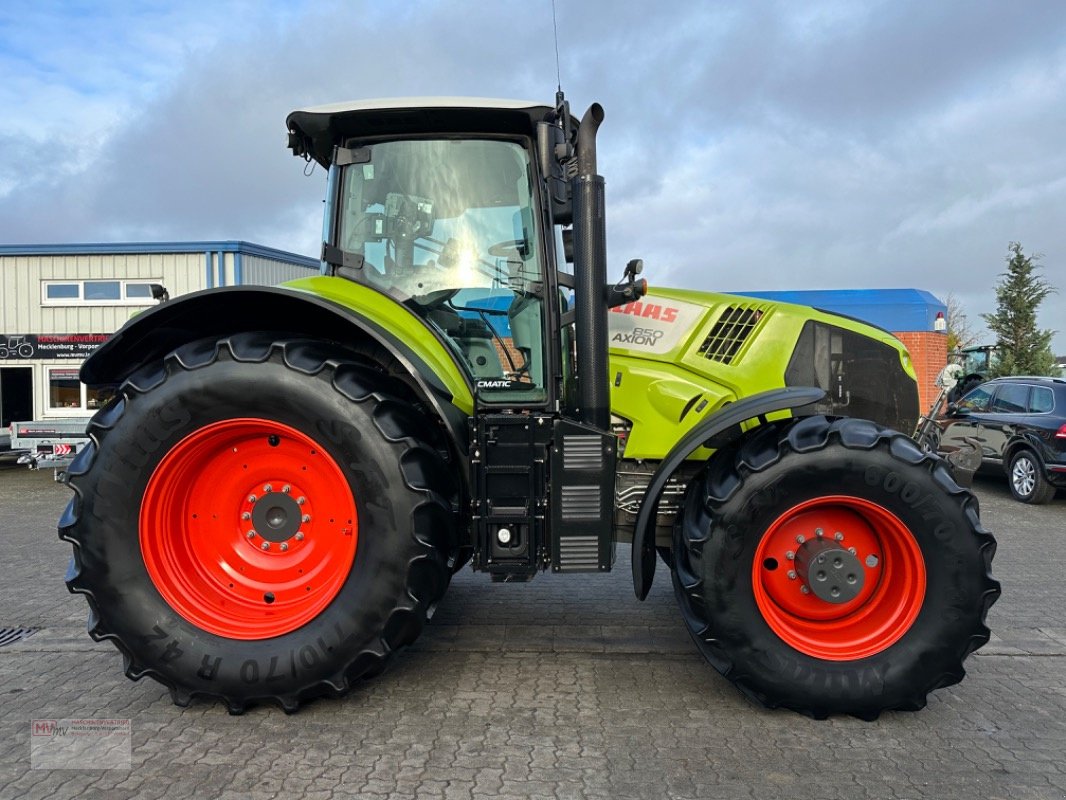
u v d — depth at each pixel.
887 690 2.84
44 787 2.45
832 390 3.63
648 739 2.76
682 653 3.66
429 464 2.90
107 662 3.57
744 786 2.44
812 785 2.45
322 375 2.87
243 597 3.07
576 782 2.47
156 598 2.94
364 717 2.95
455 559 3.55
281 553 3.08
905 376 3.76
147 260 13.59
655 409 3.52
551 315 3.28
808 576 2.96
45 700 3.12
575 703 3.08
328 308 2.94
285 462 3.05
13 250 13.54
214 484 3.09
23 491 9.96
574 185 3.17
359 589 2.85
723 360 3.57
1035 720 2.94
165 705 3.06
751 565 2.89
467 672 3.42
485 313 3.34
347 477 2.88
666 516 3.50
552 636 3.88
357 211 3.41
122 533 2.93
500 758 2.62
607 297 3.20
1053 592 4.86
